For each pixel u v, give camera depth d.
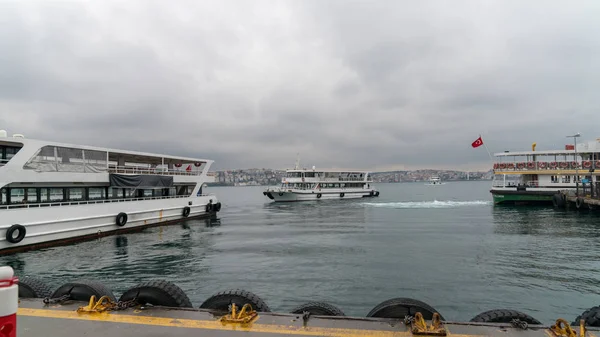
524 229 32.78
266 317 5.13
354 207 63.69
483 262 19.83
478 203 70.69
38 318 5.12
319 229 34.88
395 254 22.34
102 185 31.88
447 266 19.00
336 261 20.53
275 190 77.25
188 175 42.84
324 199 81.69
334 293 14.68
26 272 18.53
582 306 13.09
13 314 2.84
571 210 49.88
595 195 47.28
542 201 58.47
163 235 31.22
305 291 14.94
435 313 4.96
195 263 20.33
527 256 21.25
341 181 86.31
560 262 19.59
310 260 20.86
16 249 22.95
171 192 42.38
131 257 22.09
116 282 16.56
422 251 23.20
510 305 13.23
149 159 41.84
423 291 14.86
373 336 4.46
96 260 21.28
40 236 24.38
